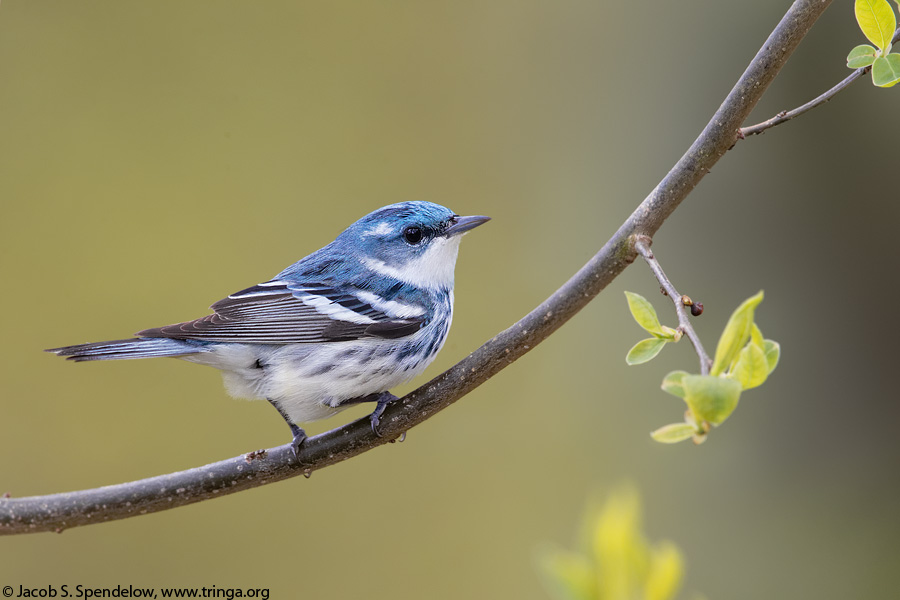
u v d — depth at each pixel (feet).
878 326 40.55
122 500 24.04
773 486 40.65
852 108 40.27
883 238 40.50
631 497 14.30
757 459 41.04
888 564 38.60
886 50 18.19
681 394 14.16
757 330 14.82
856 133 40.42
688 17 45.14
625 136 46.16
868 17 18.15
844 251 40.96
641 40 46.29
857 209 40.73
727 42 43.98
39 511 23.76
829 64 40.34
